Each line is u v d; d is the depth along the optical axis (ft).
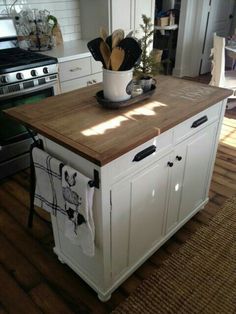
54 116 4.33
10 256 5.75
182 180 5.43
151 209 4.87
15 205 7.11
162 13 15.69
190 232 6.29
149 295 4.94
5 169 7.95
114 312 4.68
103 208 3.81
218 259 5.63
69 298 4.93
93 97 5.02
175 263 5.54
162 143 4.36
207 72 17.78
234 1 17.13
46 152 4.30
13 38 8.85
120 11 9.81
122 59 4.13
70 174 3.72
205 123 5.31
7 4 8.73
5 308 4.79
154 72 4.90
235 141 10.02
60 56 8.36
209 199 7.30
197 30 15.78
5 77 6.89
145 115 4.33
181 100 4.91
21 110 4.58
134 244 4.85
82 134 3.79
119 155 3.48
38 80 7.64
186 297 4.91
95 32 10.43
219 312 4.68
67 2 10.09
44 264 5.57
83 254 4.76
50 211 4.64
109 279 4.66
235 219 6.64
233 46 11.30
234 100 12.29
